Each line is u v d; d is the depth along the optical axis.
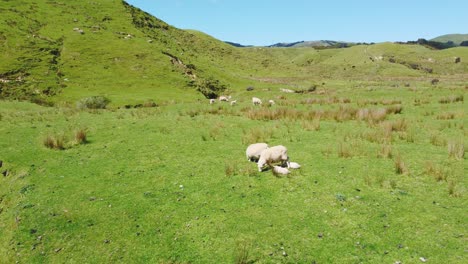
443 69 150.75
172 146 18.06
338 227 9.34
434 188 11.51
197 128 22.55
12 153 17.20
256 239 9.05
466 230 8.88
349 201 10.73
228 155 16.08
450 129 20.73
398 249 8.30
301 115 26.08
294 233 9.20
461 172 12.84
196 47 109.19
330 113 25.73
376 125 21.45
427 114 26.25
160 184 12.90
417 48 195.50
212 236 9.33
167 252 8.93
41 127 23.75
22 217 11.05
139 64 64.25
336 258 8.14
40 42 64.06
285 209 10.47
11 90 46.53
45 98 46.31
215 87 65.81
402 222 9.41
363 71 151.75
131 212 10.87
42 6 82.12
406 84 63.03
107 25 82.94
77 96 47.75
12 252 9.55
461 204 10.30
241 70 98.75
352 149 15.57
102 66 60.75
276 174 12.98
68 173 14.43
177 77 61.69
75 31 73.12
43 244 9.70
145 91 52.78
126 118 27.89
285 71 113.12
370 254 8.20
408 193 11.16
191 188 12.34
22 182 13.81
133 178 13.64
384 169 13.39
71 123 25.50
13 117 28.86
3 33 62.91
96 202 11.65
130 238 9.62
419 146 16.78
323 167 13.84
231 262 8.30
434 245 8.35
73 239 9.77
